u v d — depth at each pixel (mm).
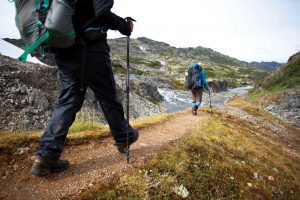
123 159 4941
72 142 5691
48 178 4016
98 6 3400
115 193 3951
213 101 47656
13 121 13828
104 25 3717
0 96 14773
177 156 5492
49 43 3393
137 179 4312
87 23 3547
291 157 11844
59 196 3697
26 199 3572
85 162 4742
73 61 3711
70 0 3254
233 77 158000
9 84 15719
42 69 18250
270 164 8656
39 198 3615
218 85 80625
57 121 3785
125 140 4605
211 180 5188
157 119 9930
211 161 6000
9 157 4523
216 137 8258
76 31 3537
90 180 4125
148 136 7043
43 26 3248
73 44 3494
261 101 49656
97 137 6168
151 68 129000
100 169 4492
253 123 17250
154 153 5410
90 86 3990
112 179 4203
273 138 15266
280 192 6688
